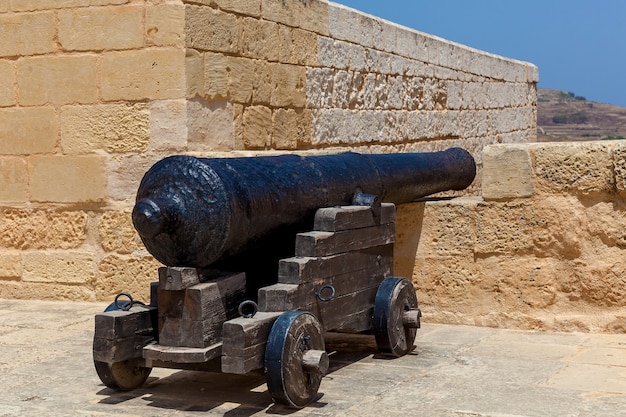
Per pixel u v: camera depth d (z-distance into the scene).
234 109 8.66
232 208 4.69
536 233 6.83
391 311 5.73
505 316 6.92
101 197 8.12
